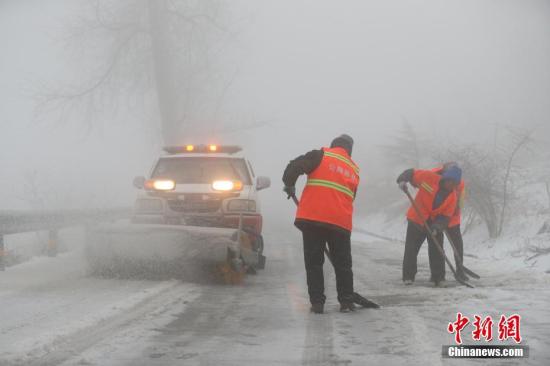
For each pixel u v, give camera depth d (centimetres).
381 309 1875
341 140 1948
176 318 1717
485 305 1886
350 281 1861
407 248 2500
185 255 2338
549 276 2547
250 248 2567
